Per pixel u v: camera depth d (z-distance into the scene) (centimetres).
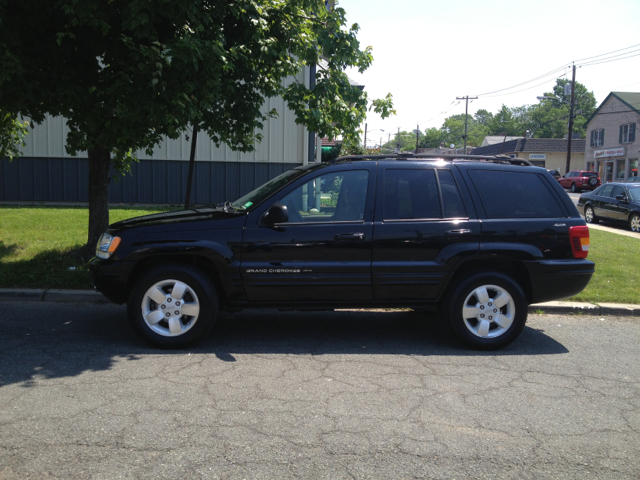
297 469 313
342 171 559
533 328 652
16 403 393
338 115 822
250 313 691
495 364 514
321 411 394
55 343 540
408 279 544
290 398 417
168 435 349
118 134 713
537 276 557
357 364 503
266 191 570
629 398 438
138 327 525
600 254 1089
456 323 549
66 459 316
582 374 493
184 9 637
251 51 754
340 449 338
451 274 548
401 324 655
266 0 796
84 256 867
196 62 642
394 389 442
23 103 664
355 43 795
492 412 403
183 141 1858
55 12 659
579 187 4291
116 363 486
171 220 546
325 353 534
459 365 509
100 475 300
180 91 670
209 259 532
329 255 538
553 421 390
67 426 358
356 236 539
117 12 680
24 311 658
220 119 806
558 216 570
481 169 574
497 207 562
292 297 543
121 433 350
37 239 1001
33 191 1814
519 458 335
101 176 872
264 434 355
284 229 537
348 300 550
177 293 526
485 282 547
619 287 816
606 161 4981
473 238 549
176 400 406
